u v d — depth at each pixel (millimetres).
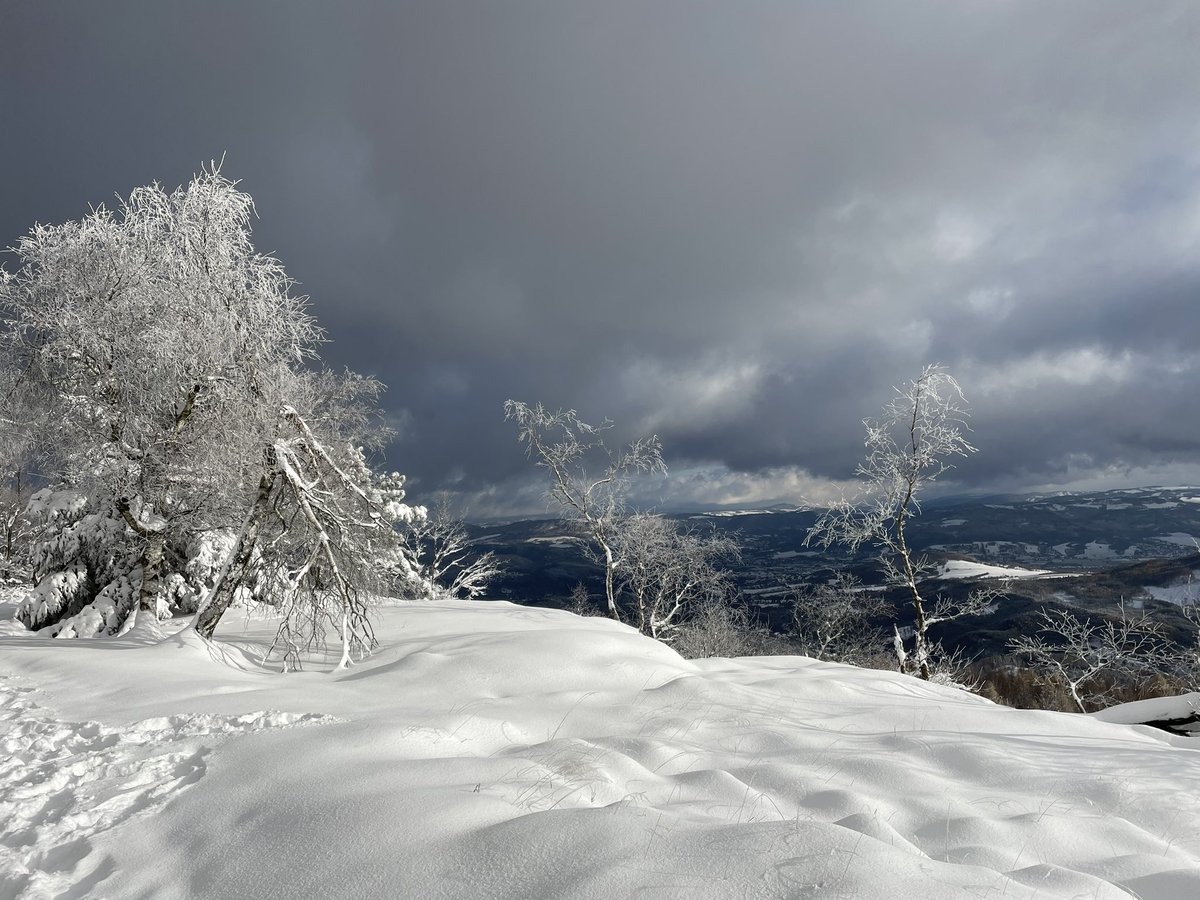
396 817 4000
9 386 13492
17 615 15750
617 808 3930
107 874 3789
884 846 3449
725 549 26688
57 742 6125
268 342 12953
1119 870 3787
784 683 8930
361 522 12312
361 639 11016
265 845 3889
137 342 12859
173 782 4965
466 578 27906
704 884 3098
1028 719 7824
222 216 13242
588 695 7832
